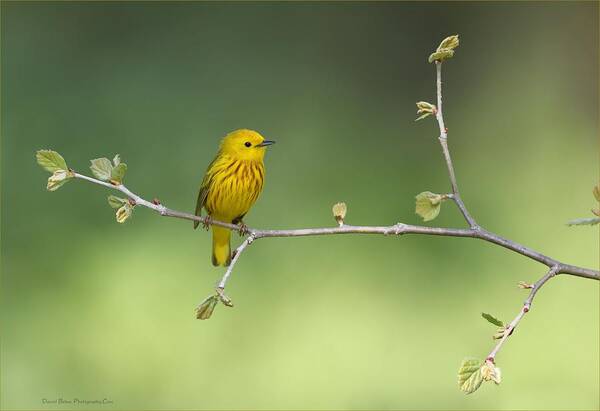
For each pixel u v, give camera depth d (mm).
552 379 10625
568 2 18453
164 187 13844
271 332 11297
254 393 10547
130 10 17672
